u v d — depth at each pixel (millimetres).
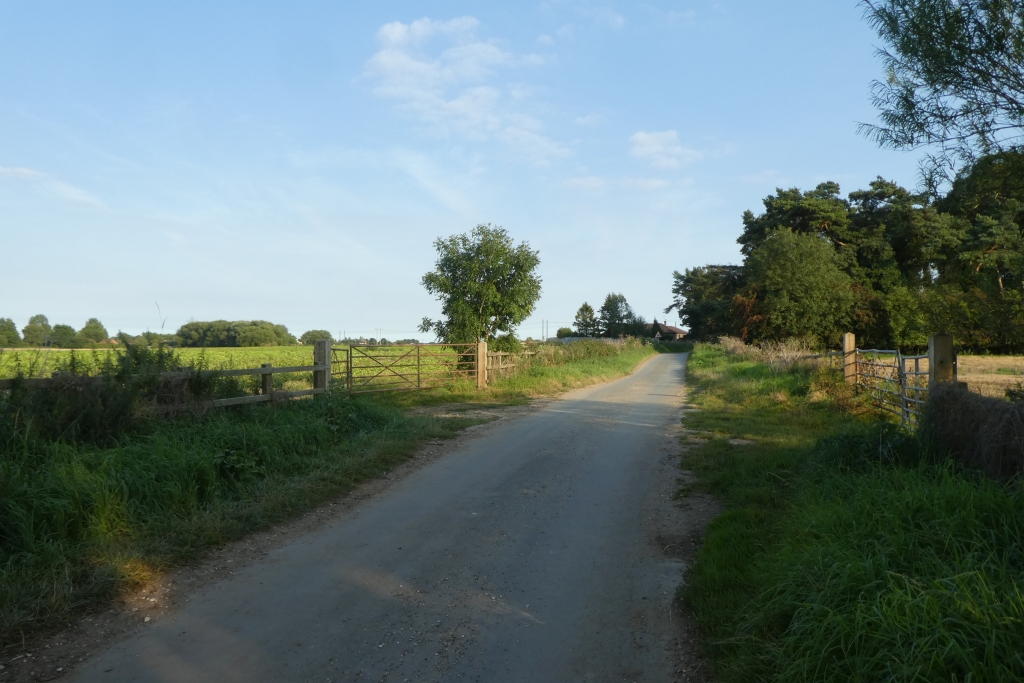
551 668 3689
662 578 4984
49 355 8469
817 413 13180
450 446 10250
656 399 17984
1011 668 2738
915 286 10133
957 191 6258
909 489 4836
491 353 20984
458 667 3693
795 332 41031
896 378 12016
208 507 6219
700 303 86312
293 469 7891
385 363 19578
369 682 3531
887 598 3287
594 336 88438
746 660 3490
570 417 13812
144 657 3783
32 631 4051
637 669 3678
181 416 8148
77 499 5469
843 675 3023
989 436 5184
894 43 6055
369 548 5637
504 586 4840
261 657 3789
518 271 23000
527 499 7172
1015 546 3703
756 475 7613
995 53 5668
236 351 35281
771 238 44688
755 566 4723
